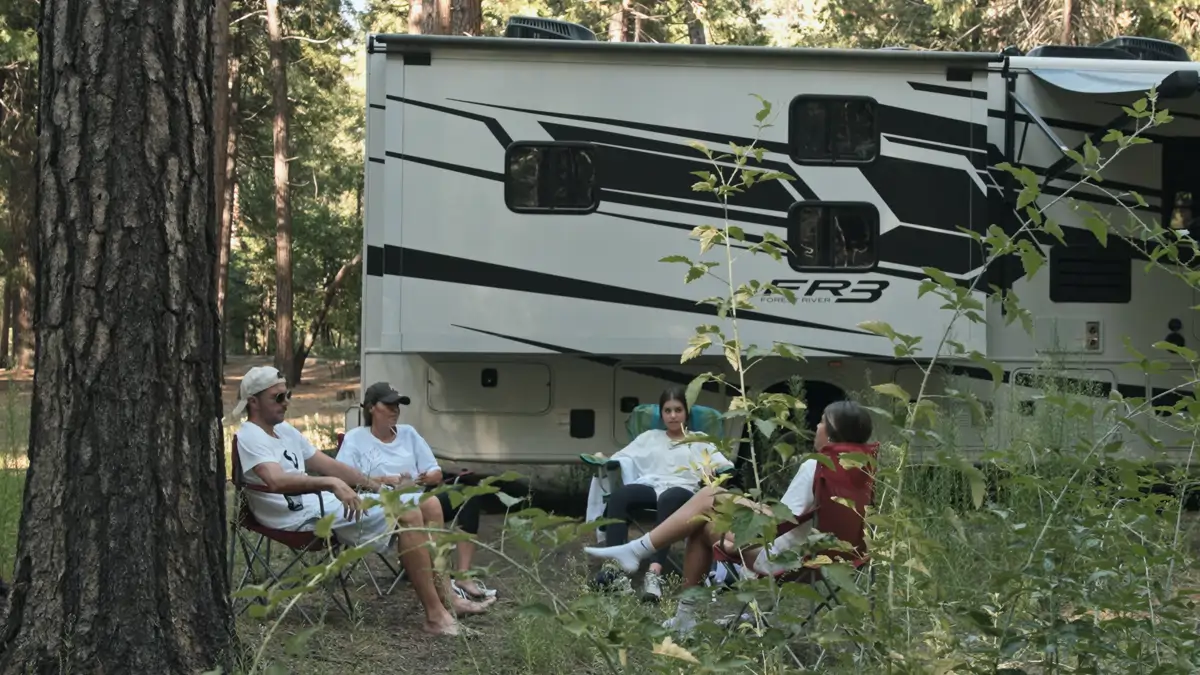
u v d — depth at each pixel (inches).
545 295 278.1
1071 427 206.7
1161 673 122.1
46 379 145.2
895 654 120.2
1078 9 688.4
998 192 294.8
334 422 527.2
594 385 293.6
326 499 205.3
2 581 163.3
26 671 142.1
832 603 150.2
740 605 172.2
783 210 283.3
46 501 144.5
